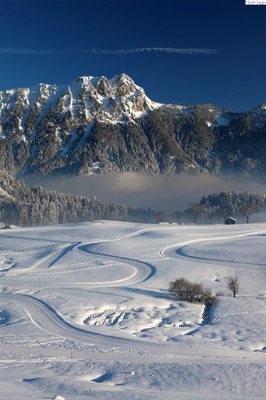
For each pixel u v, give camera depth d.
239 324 46.72
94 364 30.64
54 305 50.50
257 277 75.06
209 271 78.88
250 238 110.00
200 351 35.75
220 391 25.12
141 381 26.72
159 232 124.38
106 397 22.23
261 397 24.36
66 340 37.59
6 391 22.05
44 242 114.62
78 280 71.19
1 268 84.12
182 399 23.12
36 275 75.62
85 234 124.12
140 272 78.38
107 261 87.25
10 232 139.75
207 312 54.56
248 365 31.20
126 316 48.38
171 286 61.53
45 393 22.22
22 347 35.12
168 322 47.03
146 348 36.06
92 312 48.78
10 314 46.66
